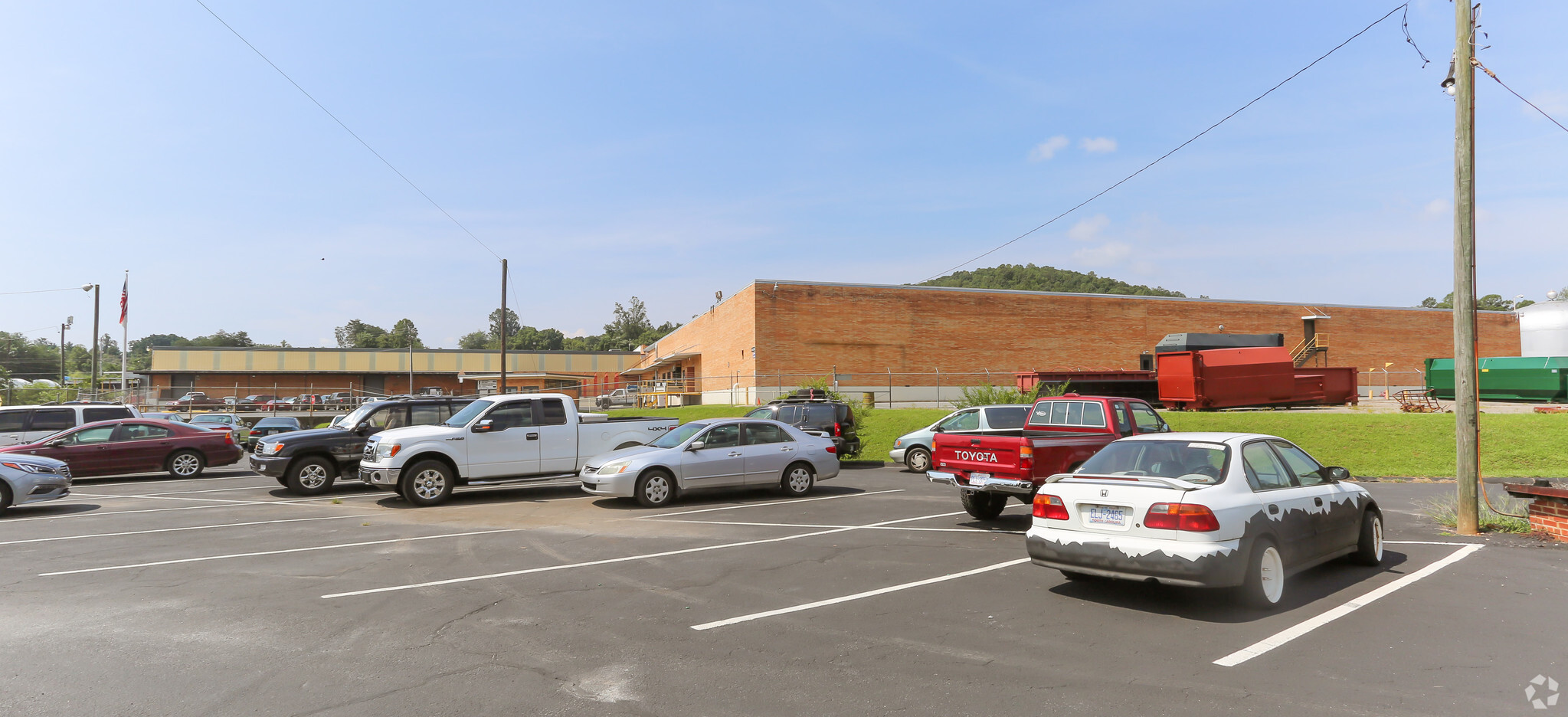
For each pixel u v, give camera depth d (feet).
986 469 35.09
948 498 47.37
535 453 48.08
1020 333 155.74
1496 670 16.85
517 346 531.50
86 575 27.30
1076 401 38.58
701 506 44.29
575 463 49.29
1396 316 183.01
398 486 45.06
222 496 51.24
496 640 19.69
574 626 20.93
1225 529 20.88
